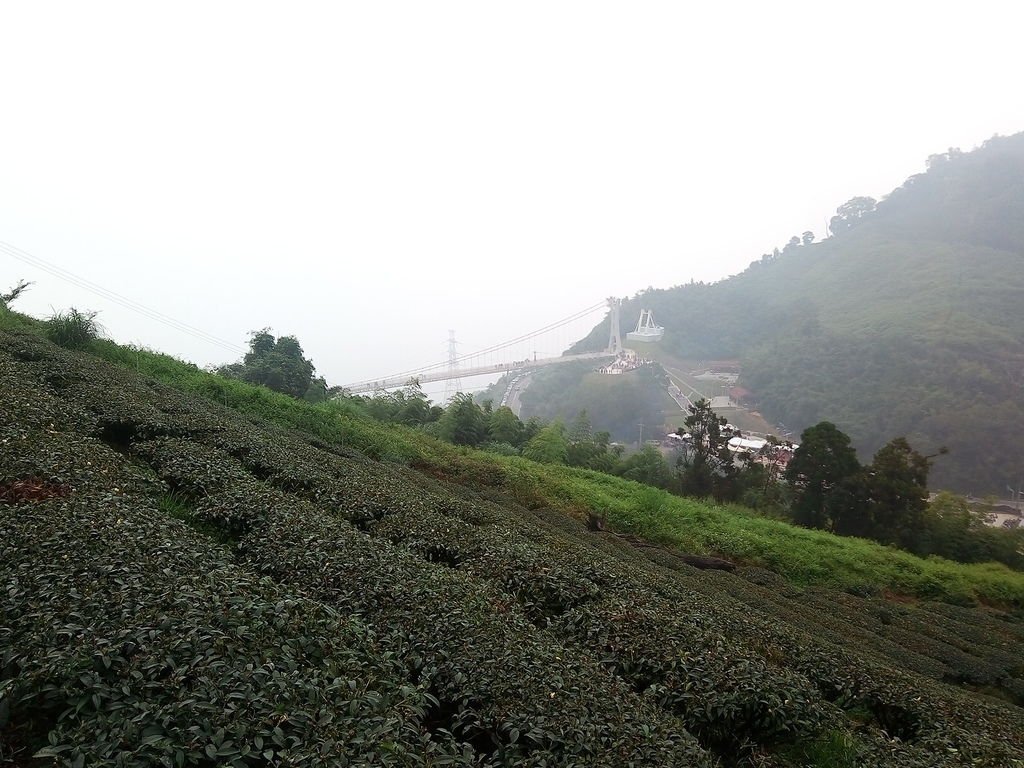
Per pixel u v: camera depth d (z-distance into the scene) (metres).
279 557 6.57
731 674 6.02
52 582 4.55
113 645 3.90
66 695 3.58
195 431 11.41
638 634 6.76
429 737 4.00
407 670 4.86
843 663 7.89
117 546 5.25
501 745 4.44
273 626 4.56
